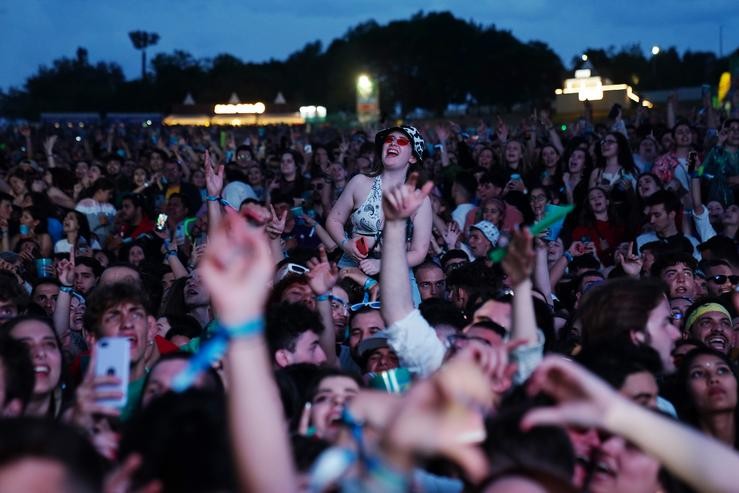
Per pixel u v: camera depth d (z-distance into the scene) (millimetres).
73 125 62812
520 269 3432
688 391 4531
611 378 3555
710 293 7512
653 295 4027
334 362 5559
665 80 94125
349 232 7676
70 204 14227
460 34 94625
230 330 2238
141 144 30141
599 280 7469
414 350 4008
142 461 2455
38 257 10656
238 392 2230
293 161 14289
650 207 9594
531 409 2795
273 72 105938
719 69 65375
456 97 93938
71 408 3736
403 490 2170
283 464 2236
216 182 7855
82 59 140375
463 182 11781
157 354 5539
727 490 2412
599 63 90375
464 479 2707
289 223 10391
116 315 5113
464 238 10406
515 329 3445
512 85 90750
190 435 2449
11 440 2193
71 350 6723
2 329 4789
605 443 3191
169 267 8953
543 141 16531
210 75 113500
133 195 12633
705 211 10102
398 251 4027
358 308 6098
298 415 4047
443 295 7664
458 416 2225
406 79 94500
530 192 11898
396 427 2201
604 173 11695
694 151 11766
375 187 7055
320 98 102125
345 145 17547
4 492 2131
